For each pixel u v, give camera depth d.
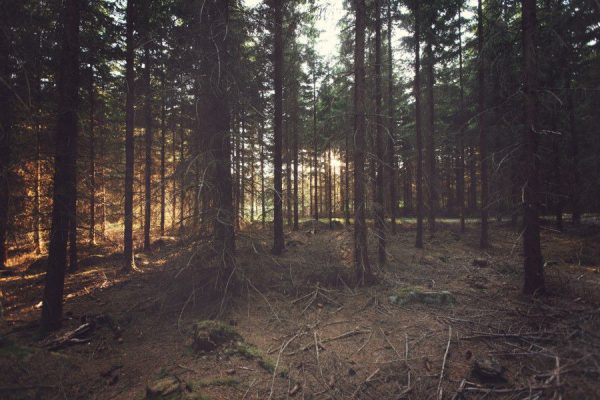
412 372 4.58
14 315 7.46
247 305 7.27
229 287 7.46
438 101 20.25
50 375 4.45
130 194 11.78
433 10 13.75
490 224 22.02
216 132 7.45
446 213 29.02
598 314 5.48
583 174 14.62
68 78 6.52
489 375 4.15
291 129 21.97
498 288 8.11
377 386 4.34
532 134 7.39
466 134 19.20
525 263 7.60
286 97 18.03
